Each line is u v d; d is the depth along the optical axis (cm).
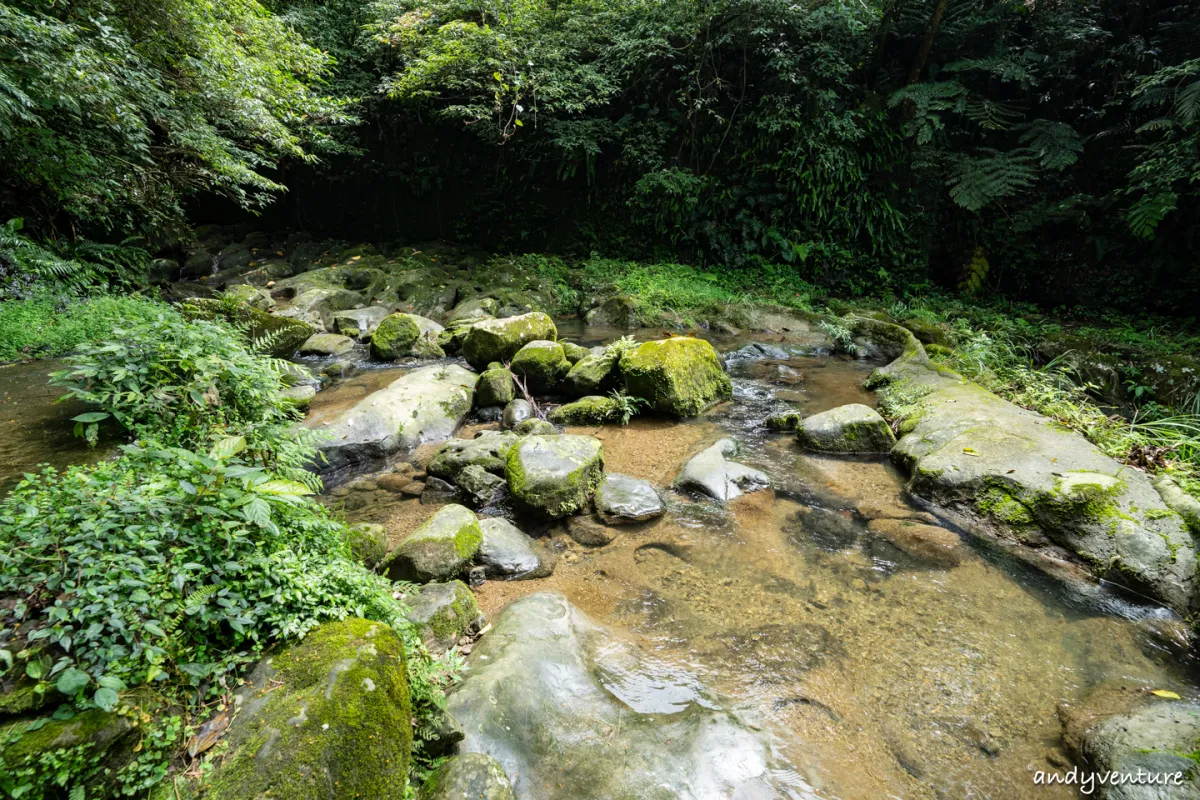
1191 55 1041
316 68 1019
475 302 989
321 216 1630
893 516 406
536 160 1426
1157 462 418
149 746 153
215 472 210
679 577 336
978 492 400
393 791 171
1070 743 228
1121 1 1147
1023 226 1156
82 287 800
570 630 272
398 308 1002
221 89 776
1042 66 1164
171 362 330
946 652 277
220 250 1412
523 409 573
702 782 198
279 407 377
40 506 189
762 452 514
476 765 190
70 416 446
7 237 719
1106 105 1101
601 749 210
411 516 404
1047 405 545
